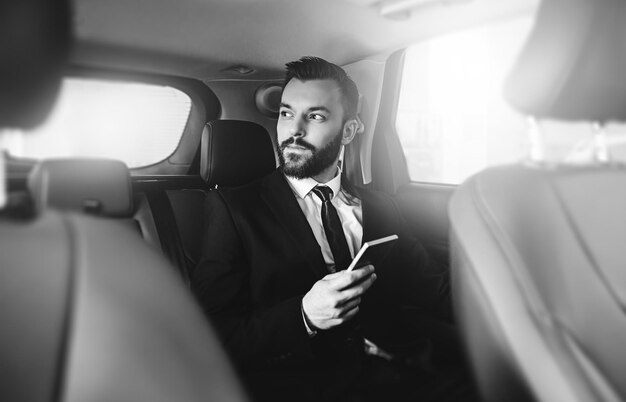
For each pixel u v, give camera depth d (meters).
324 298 1.05
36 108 0.42
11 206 0.49
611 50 0.79
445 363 1.29
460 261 0.78
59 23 0.41
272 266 1.25
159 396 0.41
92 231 0.50
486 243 0.74
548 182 0.80
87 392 0.39
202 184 2.11
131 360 0.42
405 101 2.35
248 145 1.98
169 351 0.44
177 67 2.38
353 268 1.09
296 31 1.95
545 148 0.89
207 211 1.35
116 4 1.67
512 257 0.72
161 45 2.08
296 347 1.10
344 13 1.78
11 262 0.42
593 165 0.89
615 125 0.90
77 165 1.05
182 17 1.80
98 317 0.42
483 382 0.77
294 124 1.33
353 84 1.45
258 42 2.06
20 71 0.39
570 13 0.79
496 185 0.80
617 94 0.82
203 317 0.50
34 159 1.20
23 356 0.39
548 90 0.82
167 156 2.73
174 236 1.71
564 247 0.75
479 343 0.75
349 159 2.42
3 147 0.49
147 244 0.55
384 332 1.38
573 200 0.80
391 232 1.44
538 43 0.81
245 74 2.50
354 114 1.46
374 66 2.28
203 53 2.19
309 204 1.37
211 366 0.46
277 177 1.39
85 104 2.32
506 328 0.68
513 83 0.85
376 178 2.37
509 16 1.73
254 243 1.26
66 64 0.43
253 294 1.28
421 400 1.15
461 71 2.00
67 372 0.39
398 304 1.44
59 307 0.42
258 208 1.32
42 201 0.94
